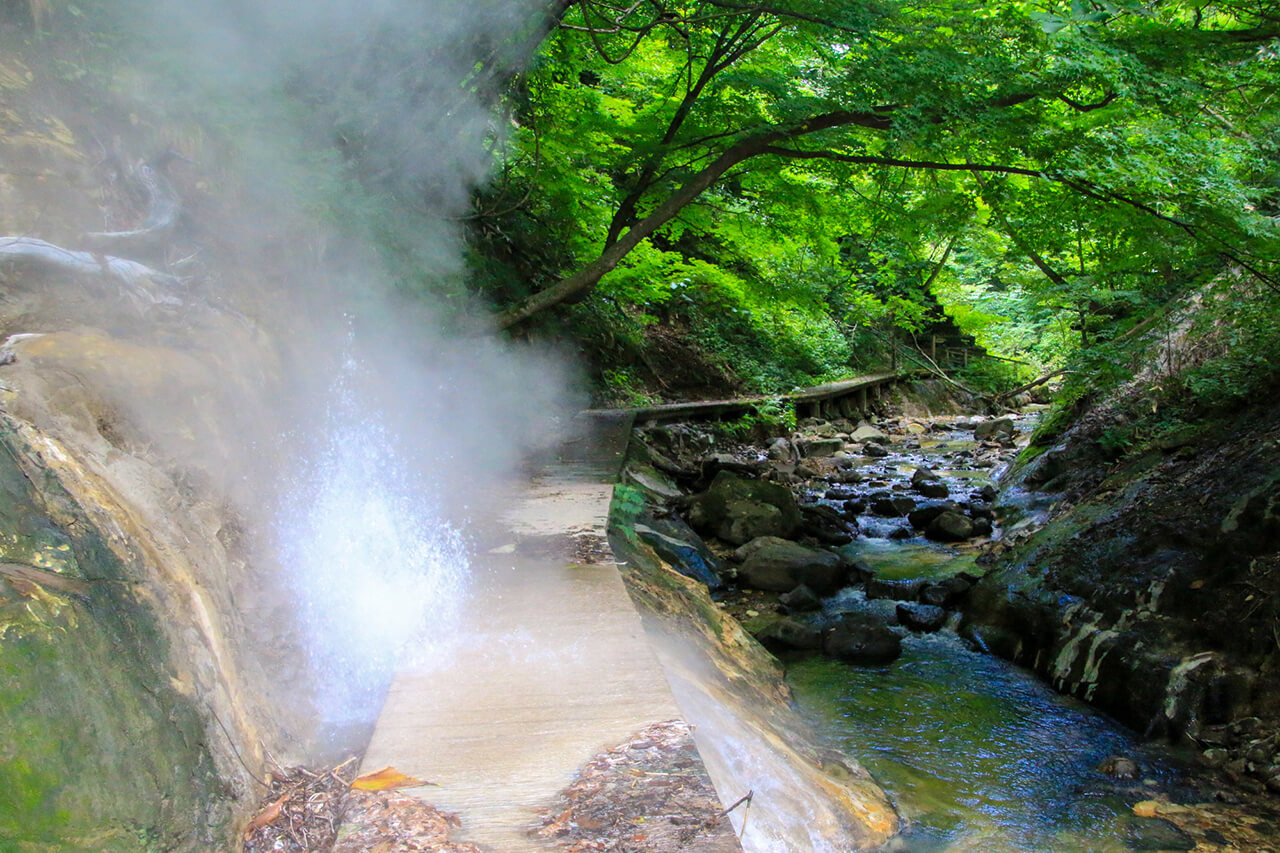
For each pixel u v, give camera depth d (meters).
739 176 8.75
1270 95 6.91
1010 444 15.90
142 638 2.30
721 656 5.29
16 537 2.14
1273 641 5.02
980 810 4.29
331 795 2.56
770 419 15.89
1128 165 6.23
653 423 12.80
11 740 1.89
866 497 11.68
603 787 2.38
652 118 8.59
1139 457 8.20
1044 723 5.32
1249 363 7.64
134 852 2.01
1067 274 11.02
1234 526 5.82
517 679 3.21
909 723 5.34
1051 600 6.47
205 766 2.34
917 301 20.02
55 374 2.65
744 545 8.88
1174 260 7.42
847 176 8.12
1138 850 3.92
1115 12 5.52
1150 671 5.30
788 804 3.54
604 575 4.58
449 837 2.15
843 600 7.80
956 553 8.96
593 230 10.25
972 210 8.00
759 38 7.98
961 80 6.08
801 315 18.19
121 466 2.65
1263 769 4.49
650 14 7.80
